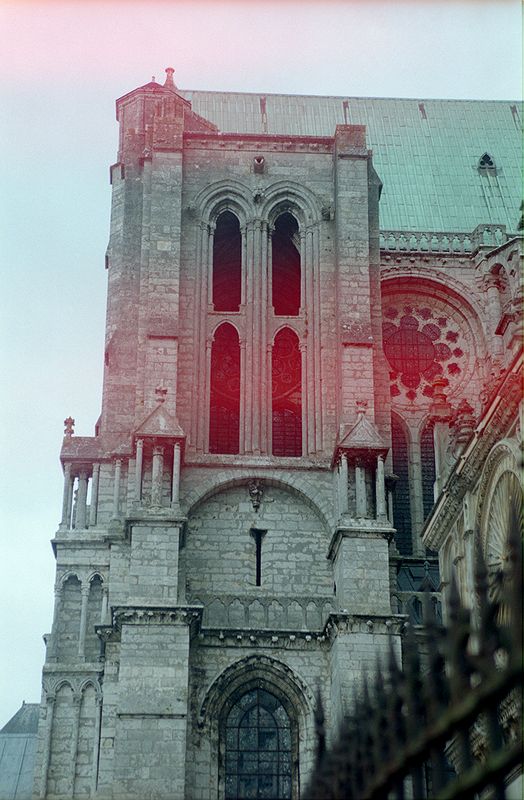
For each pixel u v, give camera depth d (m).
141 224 80.81
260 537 71.12
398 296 89.50
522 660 14.30
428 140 98.56
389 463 72.00
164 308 74.12
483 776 14.93
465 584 51.16
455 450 57.72
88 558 71.56
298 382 78.44
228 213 80.06
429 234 90.50
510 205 94.56
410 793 49.19
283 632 67.31
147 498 68.69
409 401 85.75
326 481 72.00
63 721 67.62
